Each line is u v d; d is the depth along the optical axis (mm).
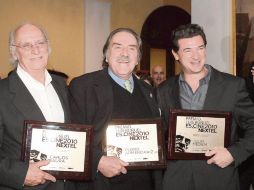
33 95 2281
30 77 2297
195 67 2451
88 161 2252
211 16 4195
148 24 7699
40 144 2180
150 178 2604
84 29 6691
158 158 2447
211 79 2523
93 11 6754
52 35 6309
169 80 2680
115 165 2354
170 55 7820
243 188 3236
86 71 6688
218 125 2428
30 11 6051
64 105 2416
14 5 5879
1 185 2227
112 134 2447
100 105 2518
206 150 2424
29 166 2096
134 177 2520
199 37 2436
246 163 3201
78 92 2535
